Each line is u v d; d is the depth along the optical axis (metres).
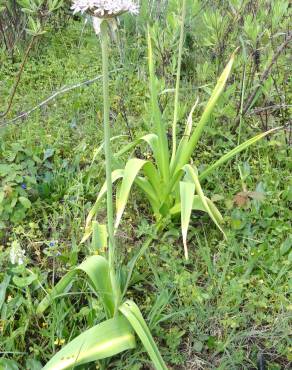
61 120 1.73
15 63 2.07
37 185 1.41
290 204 1.42
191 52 2.03
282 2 1.66
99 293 1.02
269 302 1.14
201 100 1.78
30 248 1.27
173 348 1.05
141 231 1.28
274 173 1.49
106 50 0.85
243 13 1.81
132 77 1.98
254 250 1.24
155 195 1.32
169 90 1.41
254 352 1.06
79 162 1.54
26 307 1.11
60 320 1.05
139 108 1.79
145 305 1.14
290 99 1.79
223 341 1.08
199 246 1.25
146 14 2.12
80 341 0.94
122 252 1.24
